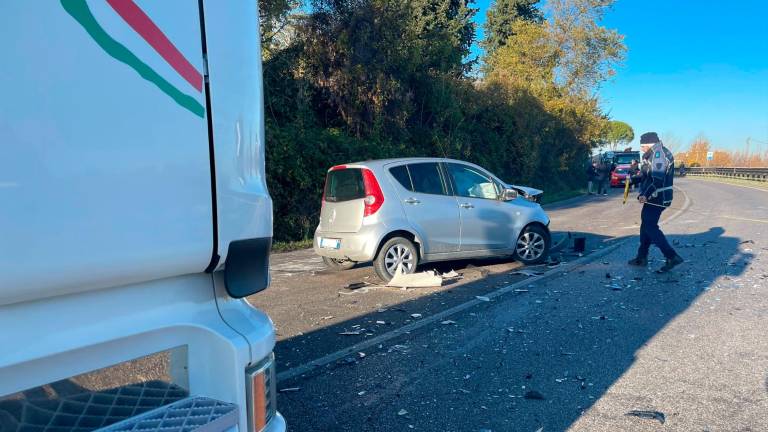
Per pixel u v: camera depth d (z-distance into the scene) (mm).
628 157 35219
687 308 6363
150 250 1539
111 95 1416
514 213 8844
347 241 7797
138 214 1500
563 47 34469
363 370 4703
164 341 1698
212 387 1795
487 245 8586
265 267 1994
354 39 15258
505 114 24828
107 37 1404
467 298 6984
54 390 1446
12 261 1260
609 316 6117
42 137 1289
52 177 1312
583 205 21562
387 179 7797
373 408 4004
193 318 1773
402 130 17375
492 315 6230
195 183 1647
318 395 4227
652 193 8336
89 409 1516
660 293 7066
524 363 4801
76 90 1344
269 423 2014
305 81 14531
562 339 5395
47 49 1288
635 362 4773
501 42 40094
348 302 6867
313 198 12977
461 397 4160
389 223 7672
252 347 1871
